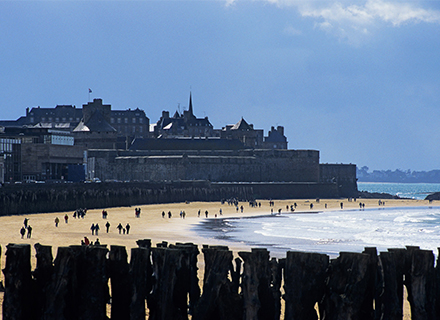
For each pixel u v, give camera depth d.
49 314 82.00
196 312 86.00
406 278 88.75
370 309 82.50
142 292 85.50
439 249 93.25
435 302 88.44
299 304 82.31
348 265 82.06
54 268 83.81
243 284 84.88
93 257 85.31
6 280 82.06
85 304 84.50
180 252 89.19
